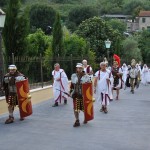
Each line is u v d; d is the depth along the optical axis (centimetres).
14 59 1612
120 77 1933
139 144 922
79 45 3108
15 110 1453
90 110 1205
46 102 1756
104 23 4991
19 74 1223
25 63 1695
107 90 1456
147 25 13338
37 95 1742
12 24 1767
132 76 2378
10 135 1014
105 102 1447
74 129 1102
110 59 3575
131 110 1532
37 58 1808
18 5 1784
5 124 1177
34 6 7544
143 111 1509
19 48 1780
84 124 1188
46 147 878
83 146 890
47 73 1959
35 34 3167
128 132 1069
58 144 909
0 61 1398
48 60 1978
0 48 1398
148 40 8219
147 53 8044
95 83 1477
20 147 879
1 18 1349
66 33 3322
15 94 1211
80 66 1183
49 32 5384
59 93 1639
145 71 3403
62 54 2455
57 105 1634
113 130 1095
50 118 1297
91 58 2969
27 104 1252
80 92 1170
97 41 4834
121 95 2211
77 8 9194
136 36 8538
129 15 13988
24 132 1054
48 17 7412
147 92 2469
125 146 898
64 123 1201
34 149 859
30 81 1770
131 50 6481
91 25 4947
